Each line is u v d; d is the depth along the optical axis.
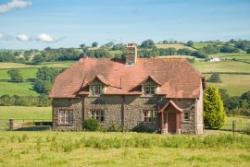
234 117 95.94
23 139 45.81
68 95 69.81
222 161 32.56
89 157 34.38
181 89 66.88
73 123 69.75
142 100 67.44
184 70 69.25
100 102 68.88
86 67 72.75
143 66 71.19
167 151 37.25
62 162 32.22
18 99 128.75
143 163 31.86
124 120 68.00
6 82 158.12
